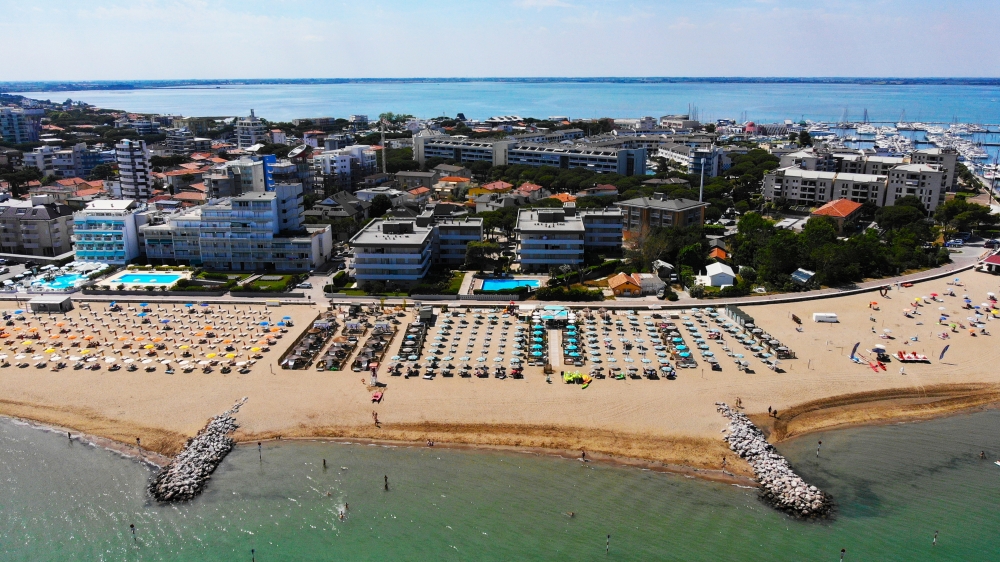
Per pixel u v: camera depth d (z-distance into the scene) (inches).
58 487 4916.3
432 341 7076.8
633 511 4648.1
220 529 4525.1
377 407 5831.7
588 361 6584.6
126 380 6269.7
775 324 7534.5
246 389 6102.4
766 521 4559.5
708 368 6446.9
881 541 4384.8
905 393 6127.0
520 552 4288.9
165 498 4800.7
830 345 7003.0
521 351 6766.7
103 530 4530.0
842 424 5679.1
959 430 5639.8
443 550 4308.6
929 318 7755.9
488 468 5098.4
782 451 5305.1
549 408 5787.4
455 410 5777.6
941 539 4404.5
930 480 5000.0
